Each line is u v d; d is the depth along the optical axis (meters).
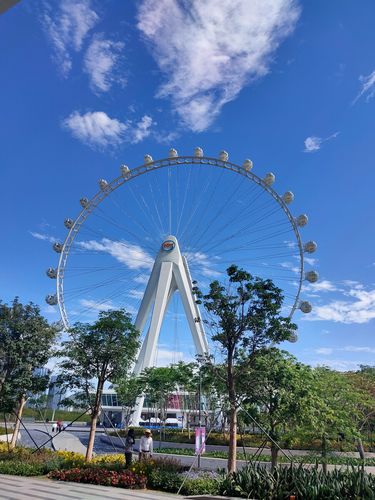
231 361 22.86
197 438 22.55
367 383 46.28
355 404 35.84
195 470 23.41
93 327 26.69
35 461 24.41
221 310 22.77
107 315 27.06
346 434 28.02
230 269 23.16
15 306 29.23
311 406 24.33
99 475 20.66
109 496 17.06
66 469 22.81
